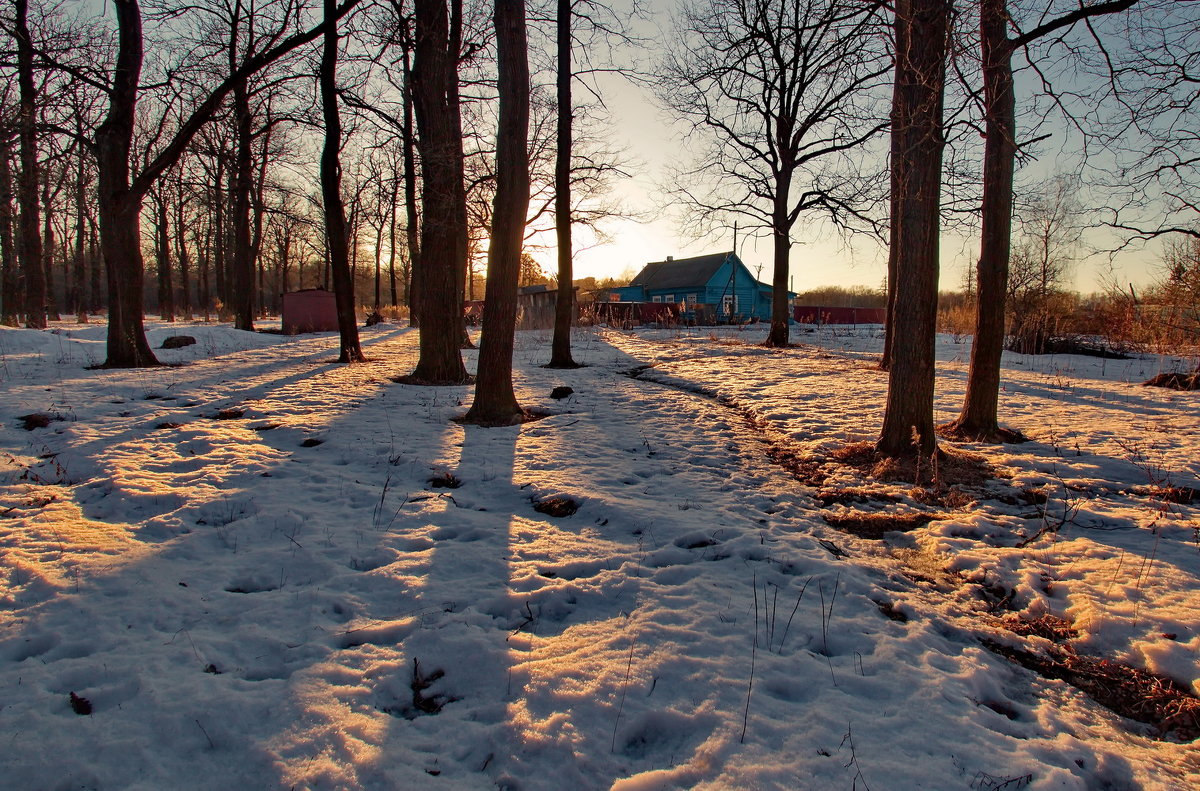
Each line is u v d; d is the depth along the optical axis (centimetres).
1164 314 1753
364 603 376
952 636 372
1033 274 2755
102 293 5172
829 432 801
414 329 2875
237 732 262
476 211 1919
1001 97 685
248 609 365
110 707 275
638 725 277
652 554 454
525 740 264
